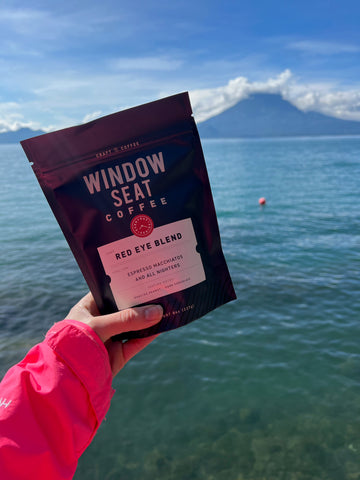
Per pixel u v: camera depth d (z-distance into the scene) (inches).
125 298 47.1
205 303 48.4
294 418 209.3
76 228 45.7
